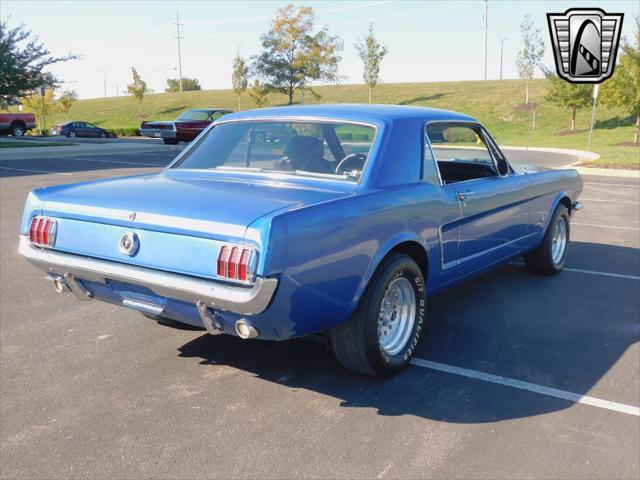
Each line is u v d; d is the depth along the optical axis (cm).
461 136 498
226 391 390
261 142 437
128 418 355
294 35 4275
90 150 2498
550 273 670
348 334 382
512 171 564
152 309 358
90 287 382
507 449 324
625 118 3872
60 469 304
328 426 346
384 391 391
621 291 616
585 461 313
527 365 434
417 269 414
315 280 332
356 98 5825
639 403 378
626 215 1088
